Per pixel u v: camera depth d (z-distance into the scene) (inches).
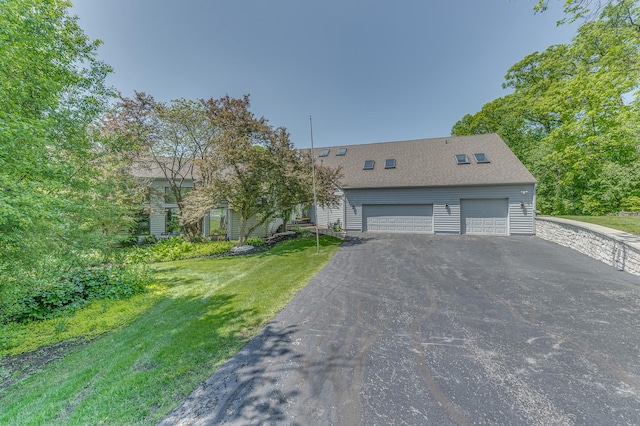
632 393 90.4
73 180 206.1
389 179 582.6
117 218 260.7
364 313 164.7
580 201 585.9
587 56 427.8
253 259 346.3
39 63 201.5
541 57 672.4
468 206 526.0
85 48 266.7
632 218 369.1
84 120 235.9
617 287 198.4
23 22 182.2
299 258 335.9
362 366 109.9
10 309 161.6
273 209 444.1
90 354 126.5
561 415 81.4
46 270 178.4
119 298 206.2
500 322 147.4
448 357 115.0
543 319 149.4
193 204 430.3
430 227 549.6
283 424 79.8
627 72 289.3
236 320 159.2
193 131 506.9
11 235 148.0
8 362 122.5
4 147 146.3
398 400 89.4
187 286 236.1
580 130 462.3
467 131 946.1
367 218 594.9
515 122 732.7
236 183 391.9
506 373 103.0
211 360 116.2
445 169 564.1
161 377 104.4
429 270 261.1
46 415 85.4
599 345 121.6
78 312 179.8
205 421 81.3
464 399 89.4
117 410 86.7
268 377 103.3
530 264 273.6
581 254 315.0
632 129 318.3
